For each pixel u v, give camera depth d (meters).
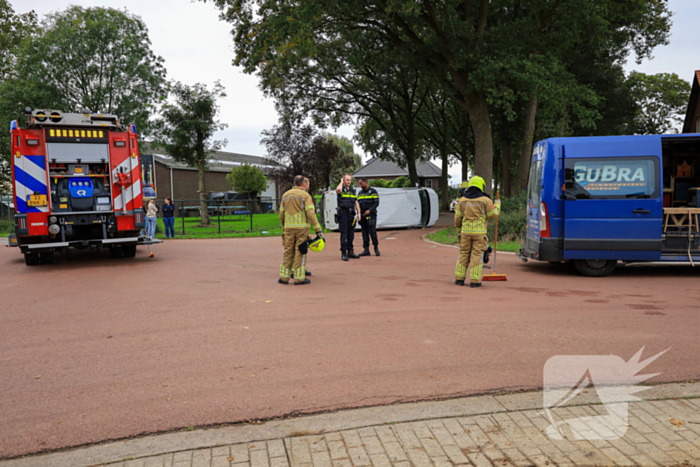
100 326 5.89
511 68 18.25
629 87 34.09
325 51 28.97
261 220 34.62
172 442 3.11
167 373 4.31
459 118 37.22
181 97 27.12
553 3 20.58
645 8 23.20
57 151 11.30
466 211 8.27
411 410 3.51
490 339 5.17
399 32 22.23
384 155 41.44
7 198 28.28
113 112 24.12
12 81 23.69
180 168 47.88
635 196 9.07
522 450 2.93
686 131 27.11
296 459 2.88
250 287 8.28
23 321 6.19
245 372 4.31
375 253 13.12
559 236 9.30
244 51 20.70
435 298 7.27
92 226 12.11
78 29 23.02
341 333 5.45
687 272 9.84
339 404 3.63
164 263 11.66
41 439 3.17
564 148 9.30
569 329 5.52
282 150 35.66
